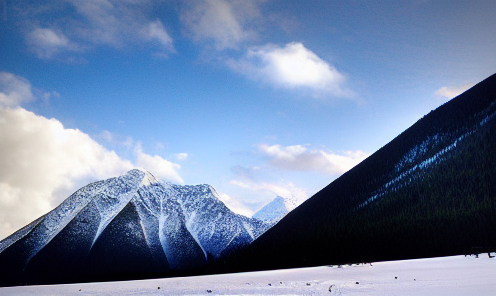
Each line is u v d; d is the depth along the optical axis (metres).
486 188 121.94
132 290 64.62
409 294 34.25
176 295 51.69
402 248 117.44
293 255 153.12
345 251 133.38
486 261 60.28
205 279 83.38
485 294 31.03
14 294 74.62
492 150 132.12
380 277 51.91
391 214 137.38
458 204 122.94
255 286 56.28
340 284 48.06
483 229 108.44
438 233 115.88
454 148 143.75
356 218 148.25
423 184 139.62
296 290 46.81
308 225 164.25
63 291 72.94
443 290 34.78
